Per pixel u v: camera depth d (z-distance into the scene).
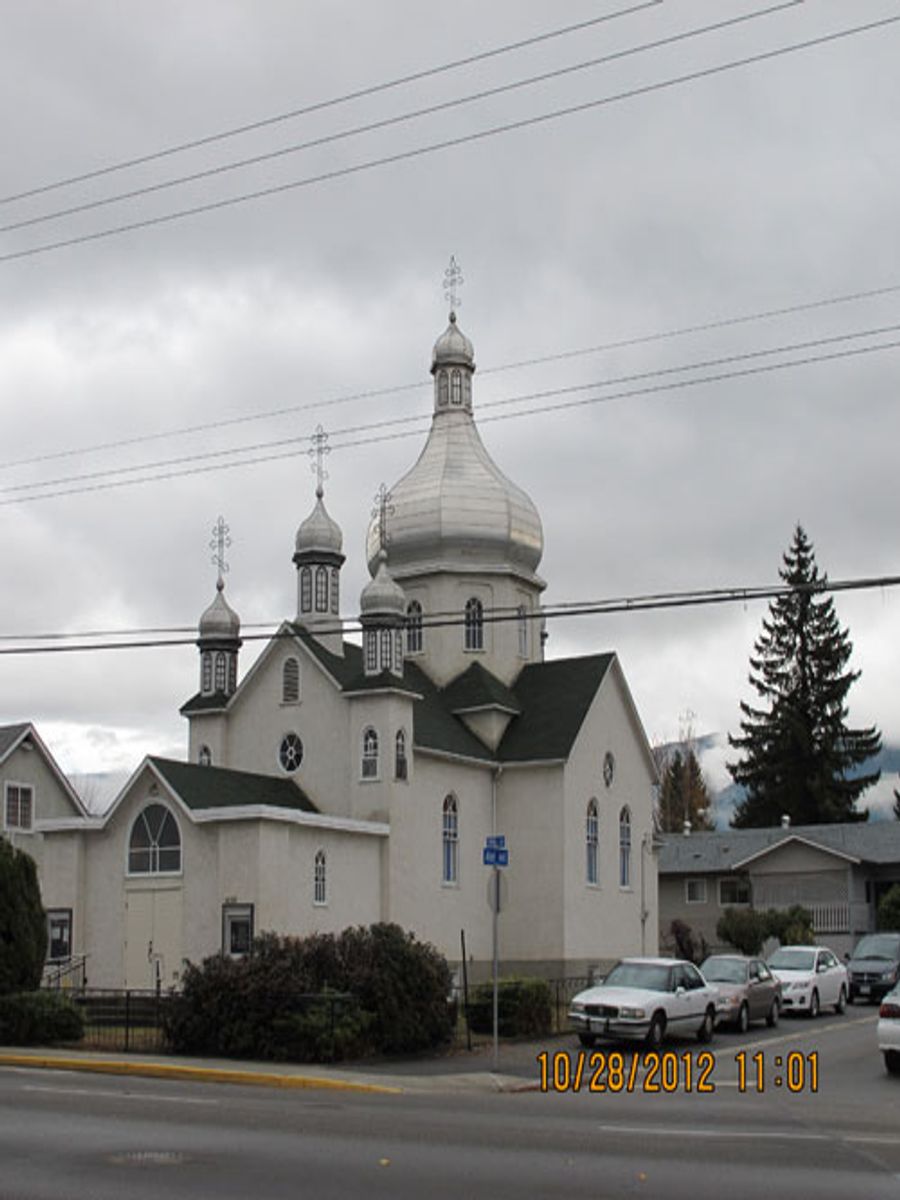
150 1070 27.56
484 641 59.72
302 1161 15.82
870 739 91.50
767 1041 34.62
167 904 44.25
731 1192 14.41
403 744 50.69
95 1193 13.84
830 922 70.88
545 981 36.34
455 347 62.69
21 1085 23.94
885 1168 16.12
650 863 60.88
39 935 35.88
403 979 31.44
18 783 53.66
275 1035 29.72
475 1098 23.81
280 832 43.94
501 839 29.61
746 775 91.81
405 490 60.72
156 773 44.97
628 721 60.84
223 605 55.09
